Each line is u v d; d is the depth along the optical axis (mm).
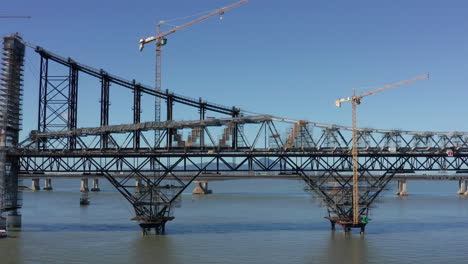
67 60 108438
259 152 87688
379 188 92375
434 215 127688
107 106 113125
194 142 88312
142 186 89000
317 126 88938
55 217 122438
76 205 166250
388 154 87938
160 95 118188
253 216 124625
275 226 102375
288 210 143125
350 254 70000
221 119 88062
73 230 95188
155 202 89125
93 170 88000
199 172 86938
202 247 75312
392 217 122188
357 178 91250
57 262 64312
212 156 86625
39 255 68625
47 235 87500
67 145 94688
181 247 75375
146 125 89750
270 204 169750
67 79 108562
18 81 96375
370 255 69312
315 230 95438
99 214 131250
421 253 71000
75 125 108375
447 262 65000
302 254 70000
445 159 88812
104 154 87812
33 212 137625
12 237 84688
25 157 92375
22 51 97312
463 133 89125
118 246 75938
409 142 89688
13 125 94500
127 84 115500
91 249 73438
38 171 91125
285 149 87625
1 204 89500
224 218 119562
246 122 88312
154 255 68938
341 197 91750
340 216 92250
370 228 99000
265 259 66562
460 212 136875
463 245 77438
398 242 80375
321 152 88688
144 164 87938
